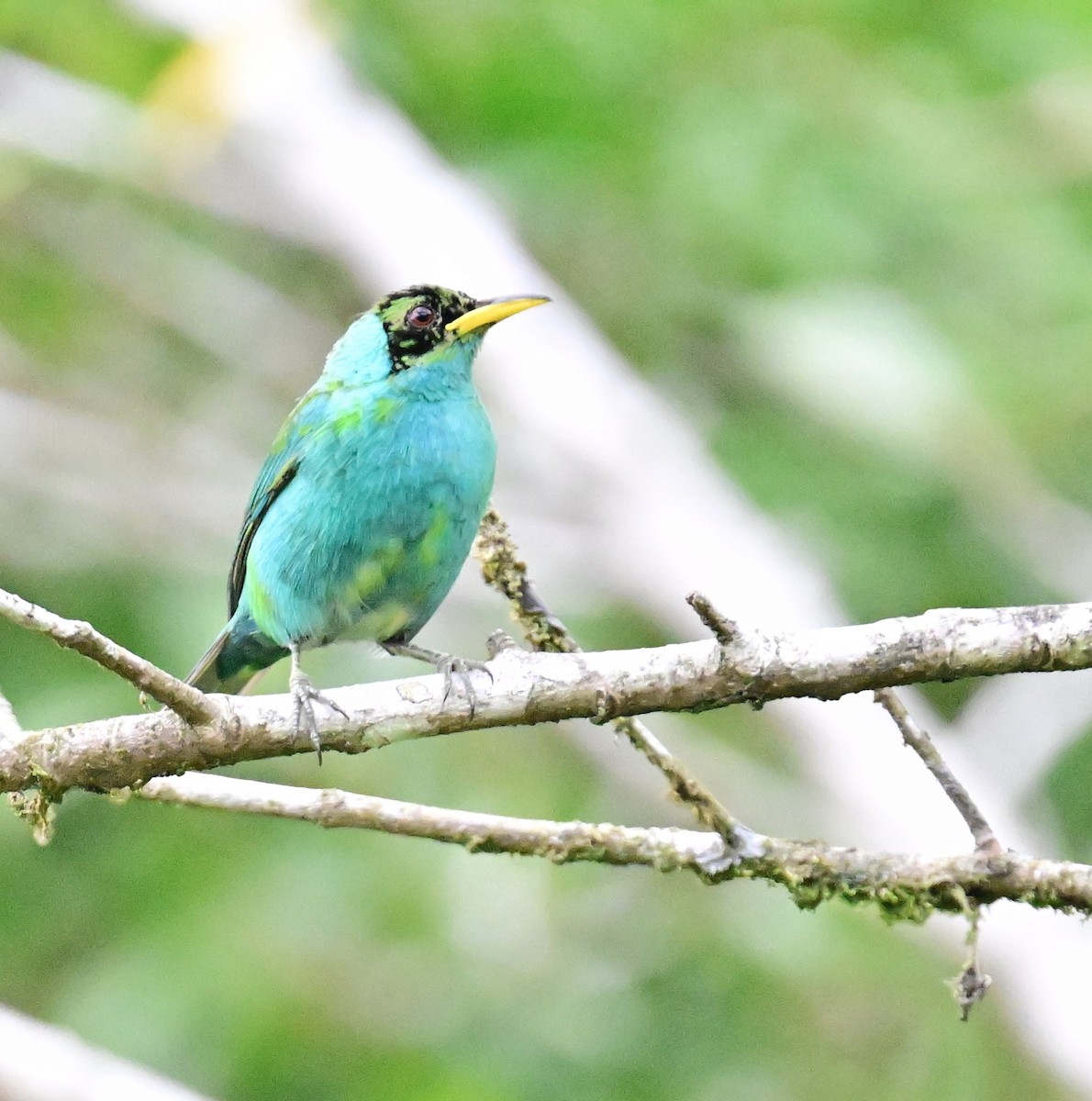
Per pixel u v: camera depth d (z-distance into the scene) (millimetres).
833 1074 12031
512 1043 11992
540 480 14531
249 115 15062
